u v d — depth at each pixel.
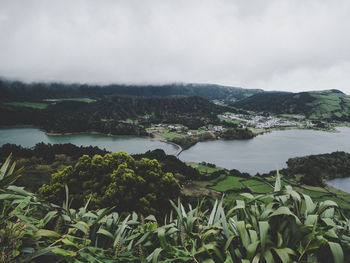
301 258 1.34
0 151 76.31
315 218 1.34
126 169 15.54
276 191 1.58
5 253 1.08
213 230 1.47
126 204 14.18
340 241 1.35
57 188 15.35
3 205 1.56
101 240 1.67
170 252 1.49
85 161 16.42
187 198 20.50
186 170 84.44
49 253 1.18
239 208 1.66
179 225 1.67
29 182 40.50
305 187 77.69
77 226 1.49
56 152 92.88
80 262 1.23
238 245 1.49
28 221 1.42
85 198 14.41
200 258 1.45
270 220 1.49
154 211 14.72
